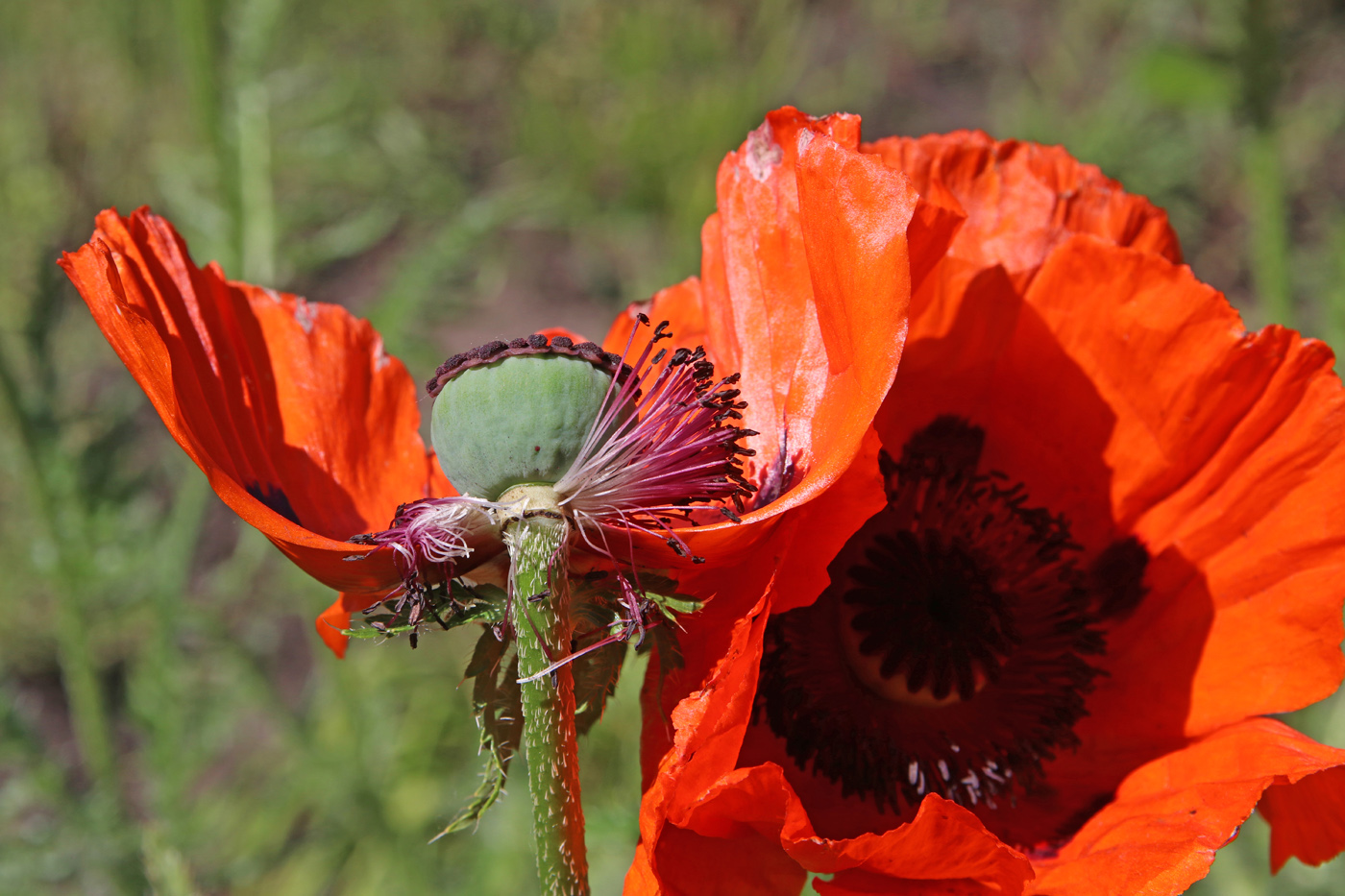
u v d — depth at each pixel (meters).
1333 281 0.72
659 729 0.36
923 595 0.39
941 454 0.41
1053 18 1.13
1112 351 0.40
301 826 0.71
